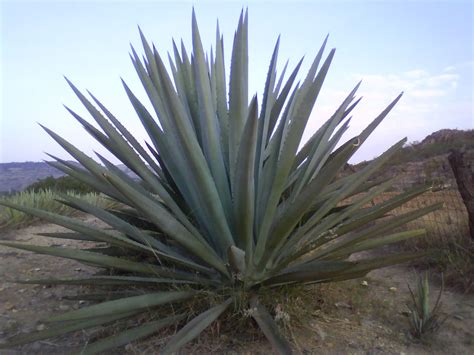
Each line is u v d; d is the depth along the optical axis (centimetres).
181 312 362
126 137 439
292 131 329
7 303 445
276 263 372
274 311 357
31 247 326
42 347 353
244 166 319
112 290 455
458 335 356
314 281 372
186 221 372
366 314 392
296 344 333
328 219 382
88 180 420
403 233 353
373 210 382
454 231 557
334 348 335
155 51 321
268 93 402
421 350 335
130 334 316
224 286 363
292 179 428
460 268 467
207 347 334
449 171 897
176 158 394
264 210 375
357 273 331
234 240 371
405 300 426
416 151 1775
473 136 1797
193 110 426
